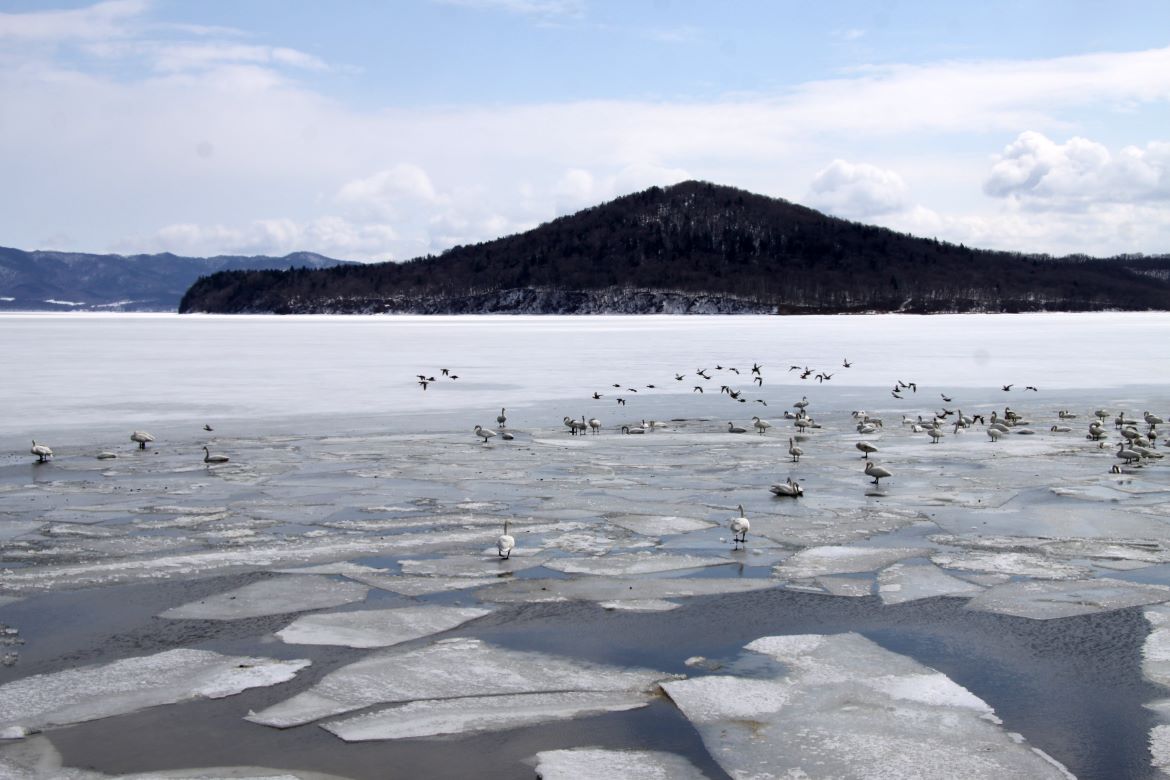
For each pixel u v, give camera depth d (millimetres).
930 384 49906
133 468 25406
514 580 15445
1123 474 24547
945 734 10141
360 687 11297
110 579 15438
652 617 13711
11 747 9844
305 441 30500
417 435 31953
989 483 23391
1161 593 14680
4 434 31500
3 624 13375
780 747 9875
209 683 11406
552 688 11297
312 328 128375
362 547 17359
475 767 9461
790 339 94188
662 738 10078
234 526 18906
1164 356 68000
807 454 28062
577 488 22859
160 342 87375
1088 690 11219
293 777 9250
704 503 21141
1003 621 13516
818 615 13797
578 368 59469
